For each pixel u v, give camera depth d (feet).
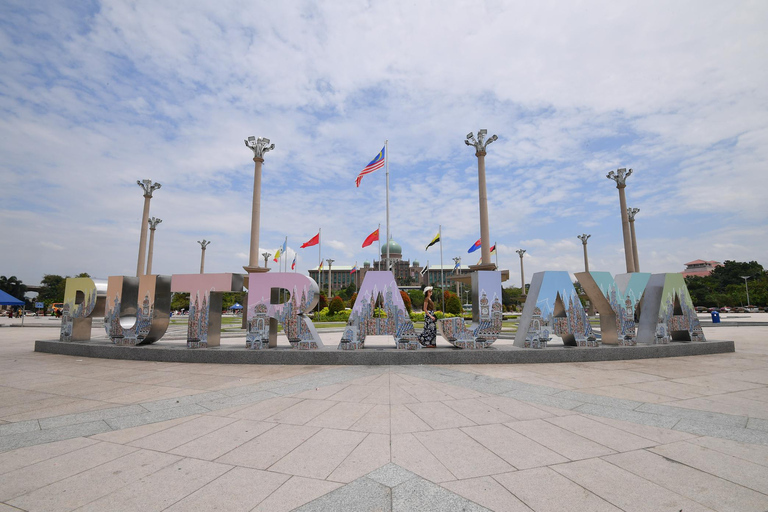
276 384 27.35
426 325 39.73
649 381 27.91
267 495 11.68
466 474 13.01
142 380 29.14
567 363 36.11
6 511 10.85
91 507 11.07
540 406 21.33
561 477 12.77
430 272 398.42
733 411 20.33
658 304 42.01
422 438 16.42
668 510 10.73
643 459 14.24
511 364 35.68
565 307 40.11
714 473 13.08
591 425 18.10
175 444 16.01
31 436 17.08
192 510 10.86
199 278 40.60
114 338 42.70
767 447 15.44
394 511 10.68
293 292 39.04
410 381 28.07
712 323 91.25
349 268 435.94
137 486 12.34
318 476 12.94
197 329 39.81
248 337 39.04
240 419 19.29
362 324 38.40
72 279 46.91
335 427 17.92
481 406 21.34
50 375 31.35
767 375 30.01
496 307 38.88
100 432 17.57
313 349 38.19
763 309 205.05
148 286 42.50
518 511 10.66
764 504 11.06
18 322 123.03
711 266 386.73
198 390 25.70
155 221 153.69
